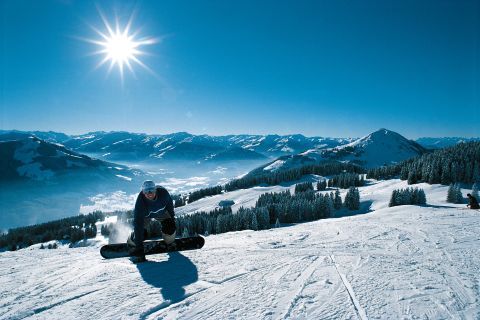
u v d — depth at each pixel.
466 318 3.00
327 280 4.16
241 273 4.61
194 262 5.30
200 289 4.00
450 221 10.25
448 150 104.31
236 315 3.21
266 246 6.64
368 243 6.70
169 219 5.80
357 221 11.60
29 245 99.50
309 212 75.88
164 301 3.64
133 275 4.71
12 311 3.60
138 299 3.75
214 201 145.75
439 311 3.15
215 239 8.90
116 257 6.03
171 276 4.58
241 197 144.75
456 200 63.25
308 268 4.77
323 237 7.71
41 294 4.16
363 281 4.07
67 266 5.70
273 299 3.58
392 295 3.57
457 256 5.42
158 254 5.99
